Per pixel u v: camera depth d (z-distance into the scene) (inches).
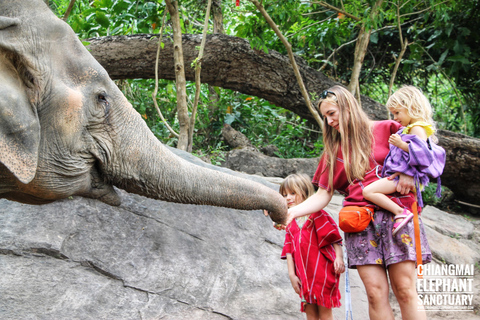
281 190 128.1
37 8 80.6
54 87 78.8
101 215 136.9
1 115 70.1
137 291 120.0
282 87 266.5
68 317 106.1
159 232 139.1
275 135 319.0
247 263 141.6
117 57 246.1
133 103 276.2
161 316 114.7
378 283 100.0
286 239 123.0
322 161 114.3
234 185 92.0
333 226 114.4
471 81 344.5
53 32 80.7
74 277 117.1
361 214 99.8
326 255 113.4
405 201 100.1
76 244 125.7
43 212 131.0
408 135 98.3
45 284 112.3
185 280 127.7
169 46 247.1
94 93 82.8
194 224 147.6
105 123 84.4
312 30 293.7
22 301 106.2
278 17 244.5
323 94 107.7
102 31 262.4
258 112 316.2
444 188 301.1
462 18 309.9
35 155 73.2
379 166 103.0
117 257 126.6
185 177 89.4
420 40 312.8
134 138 87.0
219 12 287.4
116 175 86.7
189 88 300.7
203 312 120.5
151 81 291.6
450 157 256.2
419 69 362.6
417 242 98.2
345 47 354.0
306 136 346.0
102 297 114.5
